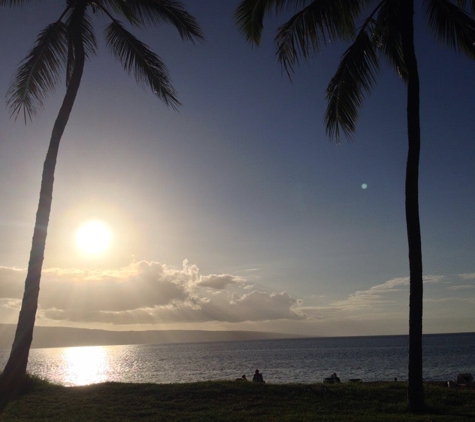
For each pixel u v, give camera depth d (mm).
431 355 99750
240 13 15367
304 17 14680
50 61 15781
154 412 13516
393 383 18750
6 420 12562
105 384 17219
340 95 14977
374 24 15102
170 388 16453
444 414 12727
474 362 70438
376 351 132625
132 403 14562
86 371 83750
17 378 14023
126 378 61594
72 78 15445
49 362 133250
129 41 16734
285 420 12125
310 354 126312
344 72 14789
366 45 14797
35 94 16078
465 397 15289
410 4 14359
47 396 15273
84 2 15828
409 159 13844
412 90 14055
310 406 14156
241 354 145000
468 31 14844
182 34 17031
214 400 14945
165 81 16859
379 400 14883
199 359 119938
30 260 14195
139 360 132375
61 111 15156
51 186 14672
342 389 16469
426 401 14641
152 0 16266
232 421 12258
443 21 15070
